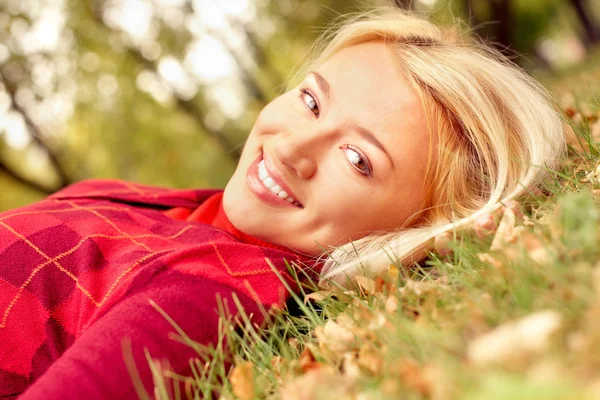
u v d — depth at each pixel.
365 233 1.91
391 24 2.14
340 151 1.84
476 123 1.96
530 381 0.72
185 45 10.08
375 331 1.29
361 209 1.86
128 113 10.09
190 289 1.50
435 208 1.95
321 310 1.72
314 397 1.08
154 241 1.77
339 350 1.37
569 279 1.08
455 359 0.95
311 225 1.90
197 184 12.18
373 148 1.83
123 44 9.48
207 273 1.57
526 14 16.58
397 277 1.47
